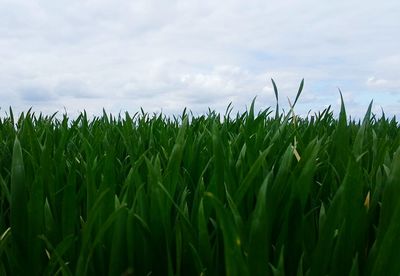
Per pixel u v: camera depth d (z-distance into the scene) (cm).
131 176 121
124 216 99
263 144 186
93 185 112
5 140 238
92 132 272
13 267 106
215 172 114
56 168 144
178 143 123
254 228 79
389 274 83
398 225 83
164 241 107
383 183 135
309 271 92
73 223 110
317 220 129
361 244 102
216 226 105
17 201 114
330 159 162
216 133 116
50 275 98
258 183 131
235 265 76
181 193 133
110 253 101
